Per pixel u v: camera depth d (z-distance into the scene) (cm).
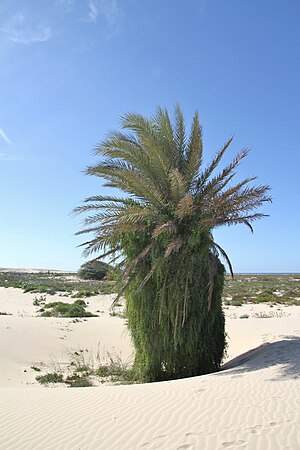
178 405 660
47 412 682
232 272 1211
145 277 1079
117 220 1092
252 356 1223
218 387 766
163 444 502
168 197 1170
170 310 1117
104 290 1262
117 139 1215
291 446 473
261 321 2089
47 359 1560
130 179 1123
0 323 1931
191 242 1087
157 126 1269
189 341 1112
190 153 1191
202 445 490
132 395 762
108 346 1800
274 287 5119
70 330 1956
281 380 793
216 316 1183
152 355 1138
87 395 802
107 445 516
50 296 4088
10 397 830
